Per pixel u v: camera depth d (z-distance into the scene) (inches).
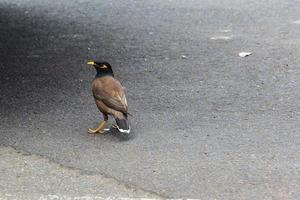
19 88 559.2
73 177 387.5
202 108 501.7
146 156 414.6
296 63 619.5
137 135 450.6
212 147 426.9
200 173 388.2
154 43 714.2
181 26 791.7
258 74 587.8
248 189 366.9
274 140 436.8
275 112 490.3
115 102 435.2
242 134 448.1
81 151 425.7
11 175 391.9
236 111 494.3
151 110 498.9
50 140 444.8
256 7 886.4
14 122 477.7
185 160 406.9
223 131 454.3
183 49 684.7
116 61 644.7
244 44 695.7
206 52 668.7
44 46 711.1
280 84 558.3
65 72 607.5
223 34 745.0
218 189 367.6
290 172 386.9
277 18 818.2
